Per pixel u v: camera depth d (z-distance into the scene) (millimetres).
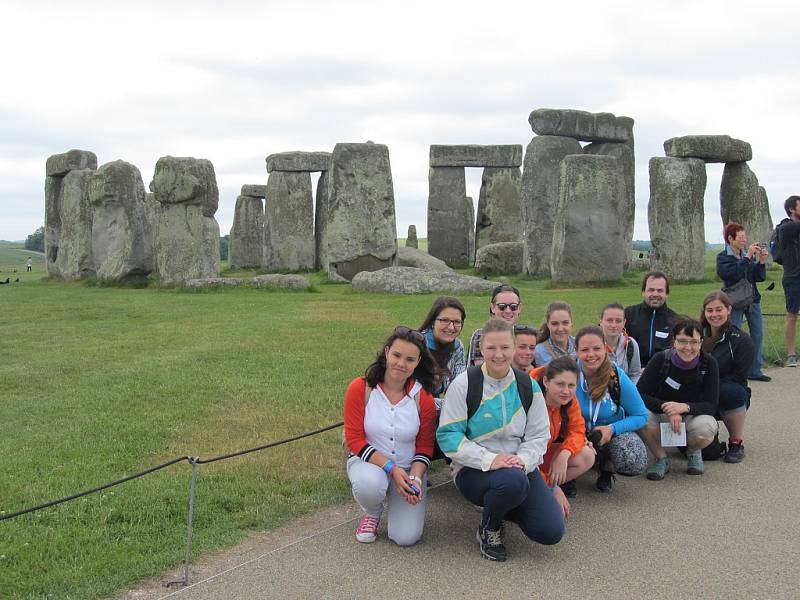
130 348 14836
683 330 8188
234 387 11633
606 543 6586
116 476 8109
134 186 28297
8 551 6418
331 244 30188
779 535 6660
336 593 5770
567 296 21969
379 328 16578
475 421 6668
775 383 12148
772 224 32094
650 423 8117
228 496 7586
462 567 6172
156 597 5773
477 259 33969
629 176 34250
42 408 10594
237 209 45688
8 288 27281
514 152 41656
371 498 6520
